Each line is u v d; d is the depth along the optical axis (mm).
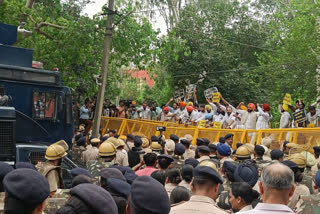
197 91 32500
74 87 21375
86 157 11070
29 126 10258
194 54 32281
